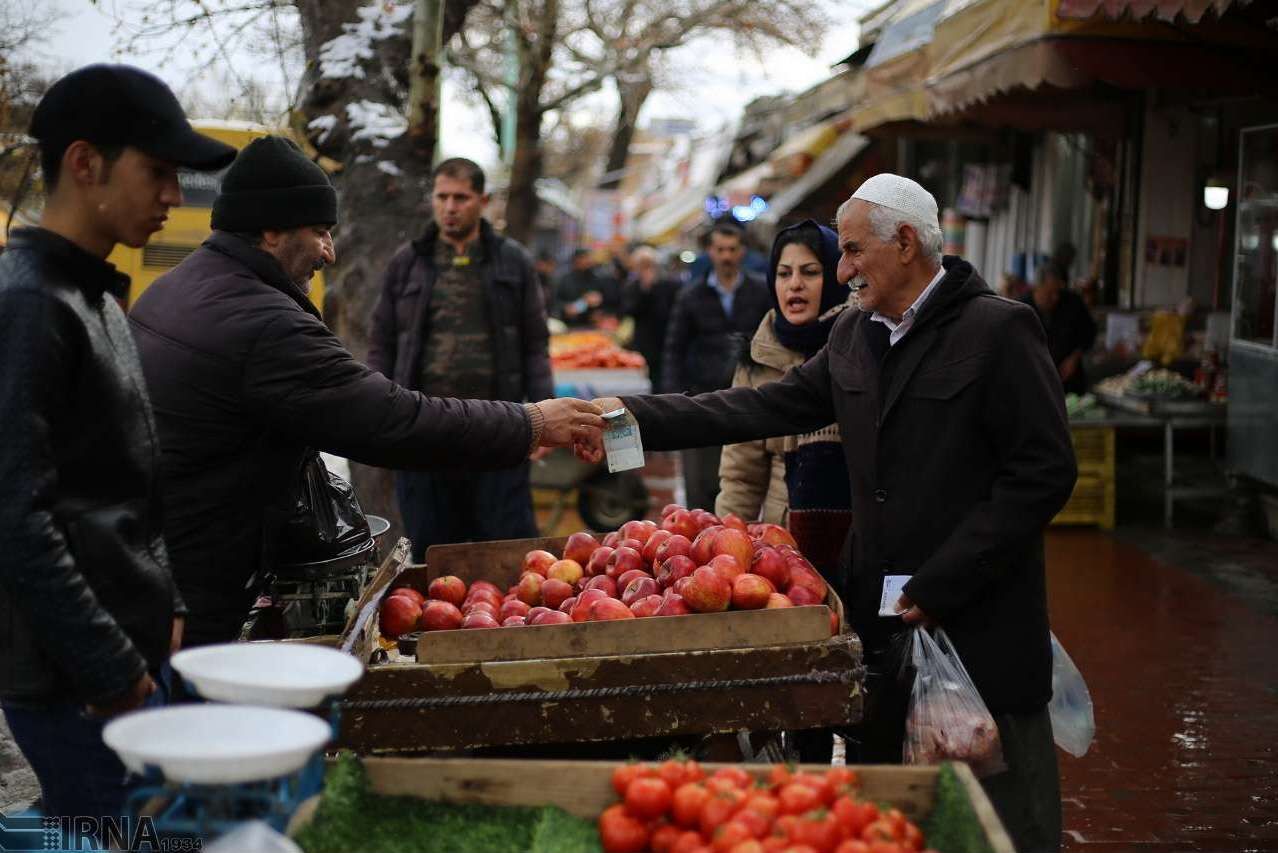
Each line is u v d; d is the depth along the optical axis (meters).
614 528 9.83
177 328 3.27
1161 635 6.75
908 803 2.48
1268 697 5.79
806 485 4.31
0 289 2.50
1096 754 5.18
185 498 3.27
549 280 22.00
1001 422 3.36
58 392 2.52
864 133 13.06
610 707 3.06
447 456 3.50
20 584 2.45
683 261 25.36
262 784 2.38
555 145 26.55
